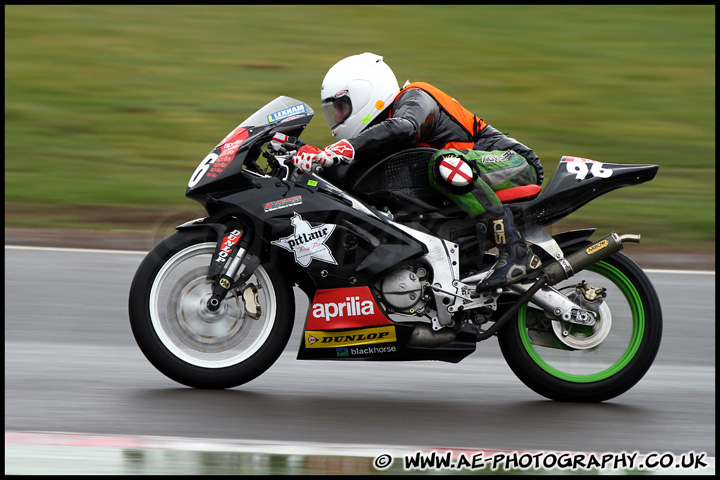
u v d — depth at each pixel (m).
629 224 32.75
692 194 36.31
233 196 15.61
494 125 43.03
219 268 15.59
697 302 23.78
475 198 15.69
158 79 48.44
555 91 47.94
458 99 45.75
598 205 34.72
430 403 16.12
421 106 15.98
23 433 13.77
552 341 16.58
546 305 16.08
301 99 45.84
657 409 16.09
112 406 15.20
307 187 15.74
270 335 16.06
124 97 46.09
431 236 15.85
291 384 17.03
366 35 55.34
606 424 15.16
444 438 14.16
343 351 15.89
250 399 15.88
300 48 53.12
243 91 47.03
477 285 15.75
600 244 16.03
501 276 15.69
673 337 20.97
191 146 40.81
